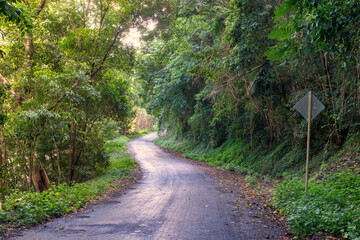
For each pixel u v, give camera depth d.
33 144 12.77
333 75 12.66
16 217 6.45
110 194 11.44
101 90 17.47
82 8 17.16
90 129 19.27
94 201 9.71
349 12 5.13
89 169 20.36
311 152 14.95
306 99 7.84
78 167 18.50
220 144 30.16
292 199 7.45
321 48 5.62
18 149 13.52
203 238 5.18
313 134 15.15
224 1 16.09
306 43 6.96
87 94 14.58
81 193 9.88
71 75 13.55
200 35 23.80
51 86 12.71
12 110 12.96
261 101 18.19
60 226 6.17
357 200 6.30
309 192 7.45
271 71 14.98
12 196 8.75
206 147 32.22
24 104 12.03
